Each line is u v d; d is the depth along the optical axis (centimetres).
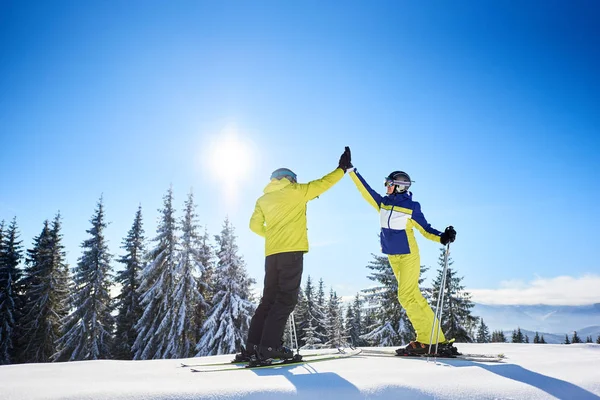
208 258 2795
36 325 2795
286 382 235
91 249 2858
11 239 3147
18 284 3011
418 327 396
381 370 278
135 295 2897
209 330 2181
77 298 2739
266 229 377
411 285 410
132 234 3097
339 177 408
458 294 2409
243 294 2386
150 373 299
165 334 2278
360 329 4912
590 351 445
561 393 223
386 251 429
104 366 351
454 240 382
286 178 386
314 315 4425
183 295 2323
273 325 334
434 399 211
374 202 458
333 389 219
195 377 271
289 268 353
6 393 215
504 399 213
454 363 326
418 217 423
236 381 245
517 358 353
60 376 292
